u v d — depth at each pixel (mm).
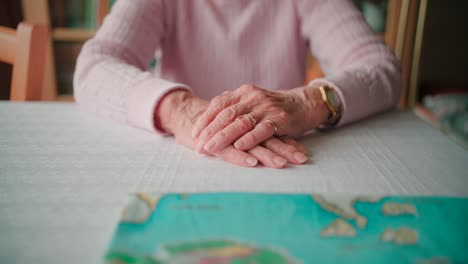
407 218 404
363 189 490
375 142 666
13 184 492
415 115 831
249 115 615
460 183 509
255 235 369
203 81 1029
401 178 523
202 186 493
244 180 512
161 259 331
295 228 382
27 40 852
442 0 2131
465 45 2213
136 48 887
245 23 1002
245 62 1019
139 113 681
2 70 1729
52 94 2209
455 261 336
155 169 544
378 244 358
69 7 2131
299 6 1015
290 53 1036
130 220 390
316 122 698
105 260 328
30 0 2027
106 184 496
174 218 396
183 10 985
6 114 774
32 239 376
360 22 963
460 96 2057
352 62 902
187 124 644
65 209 435
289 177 523
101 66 780
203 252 341
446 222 397
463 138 1804
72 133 685
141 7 924
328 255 340
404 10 1999
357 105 744
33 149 610
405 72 2074
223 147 580
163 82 707
